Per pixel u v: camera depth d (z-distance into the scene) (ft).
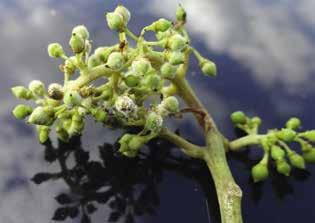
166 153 0.72
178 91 0.71
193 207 0.69
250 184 0.70
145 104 0.75
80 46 0.62
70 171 0.72
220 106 0.79
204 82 0.81
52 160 0.73
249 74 0.83
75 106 0.62
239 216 0.65
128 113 0.63
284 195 0.70
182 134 0.75
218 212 0.68
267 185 0.70
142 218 0.68
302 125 0.77
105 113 0.65
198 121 0.71
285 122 0.77
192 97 0.71
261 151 0.73
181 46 0.64
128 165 0.72
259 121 0.75
